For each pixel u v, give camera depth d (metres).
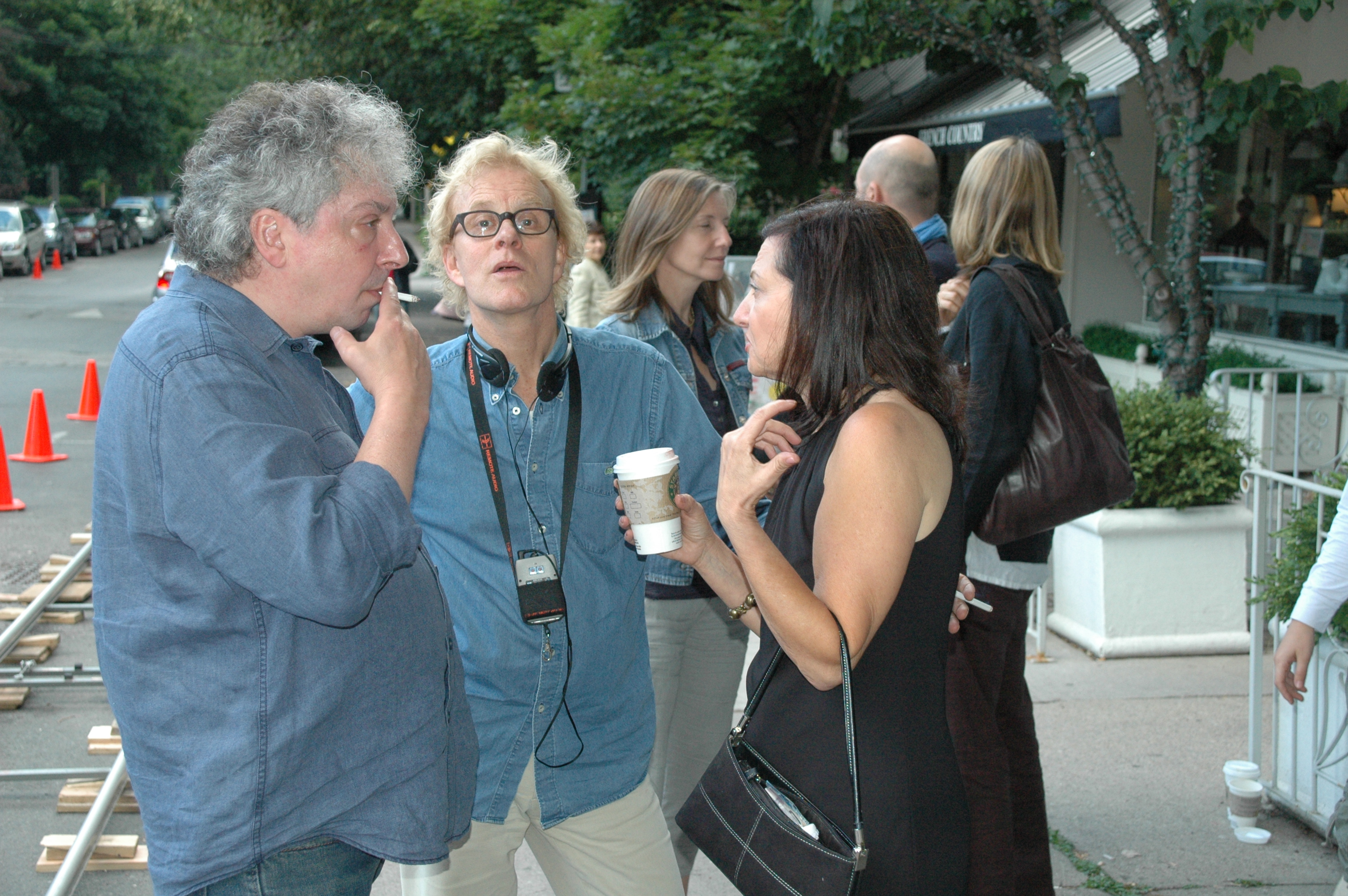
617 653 2.26
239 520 1.50
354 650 1.64
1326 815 3.44
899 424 1.75
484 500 2.18
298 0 16.91
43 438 9.50
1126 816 3.61
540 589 2.12
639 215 3.19
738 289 4.87
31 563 6.77
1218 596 4.97
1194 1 5.25
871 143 12.17
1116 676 4.75
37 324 19.17
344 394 1.95
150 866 1.65
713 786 1.88
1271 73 5.32
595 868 2.28
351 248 1.68
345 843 1.68
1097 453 2.83
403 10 16.11
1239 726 4.26
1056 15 6.54
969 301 2.89
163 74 48.97
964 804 1.84
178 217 1.68
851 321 1.80
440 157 15.88
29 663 4.75
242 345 1.62
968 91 10.50
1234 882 3.23
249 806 1.58
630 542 2.10
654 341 3.18
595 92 11.22
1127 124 9.62
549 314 2.28
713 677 2.98
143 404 1.54
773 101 11.98
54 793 4.02
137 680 1.59
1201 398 5.29
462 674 1.94
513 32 14.55
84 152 49.31
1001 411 2.77
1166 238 9.73
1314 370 6.28
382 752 1.68
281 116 1.64
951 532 1.81
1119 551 4.90
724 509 1.70
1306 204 8.55
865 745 1.75
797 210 1.92
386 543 1.57
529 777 2.19
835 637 1.66
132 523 1.55
